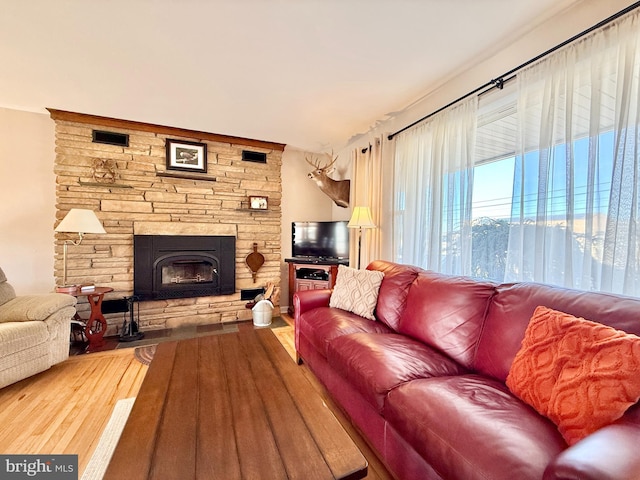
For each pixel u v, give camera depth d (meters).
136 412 1.09
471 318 1.62
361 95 2.68
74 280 3.12
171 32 1.83
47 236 3.09
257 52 2.04
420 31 1.83
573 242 1.62
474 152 2.21
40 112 3.04
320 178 4.00
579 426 0.87
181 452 0.89
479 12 1.68
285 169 4.32
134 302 3.37
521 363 1.17
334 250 3.98
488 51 2.05
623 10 1.42
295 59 2.12
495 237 2.23
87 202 3.18
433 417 1.05
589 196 1.53
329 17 1.70
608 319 1.09
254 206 3.96
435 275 2.04
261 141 4.00
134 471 0.82
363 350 1.61
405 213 2.93
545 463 0.80
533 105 1.84
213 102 2.82
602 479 0.57
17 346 2.04
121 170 3.31
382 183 3.29
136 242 3.34
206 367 1.48
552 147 1.71
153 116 3.17
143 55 2.07
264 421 1.05
